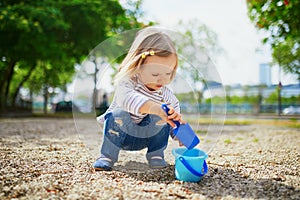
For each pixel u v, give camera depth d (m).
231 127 7.26
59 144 3.61
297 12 4.95
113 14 11.78
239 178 2.04
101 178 1.98
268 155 2.98
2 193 1.67
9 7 10.09
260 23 5.48
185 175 1.93
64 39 12.37
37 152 2.94
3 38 10.73
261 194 1.71
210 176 2.08
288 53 7.73
